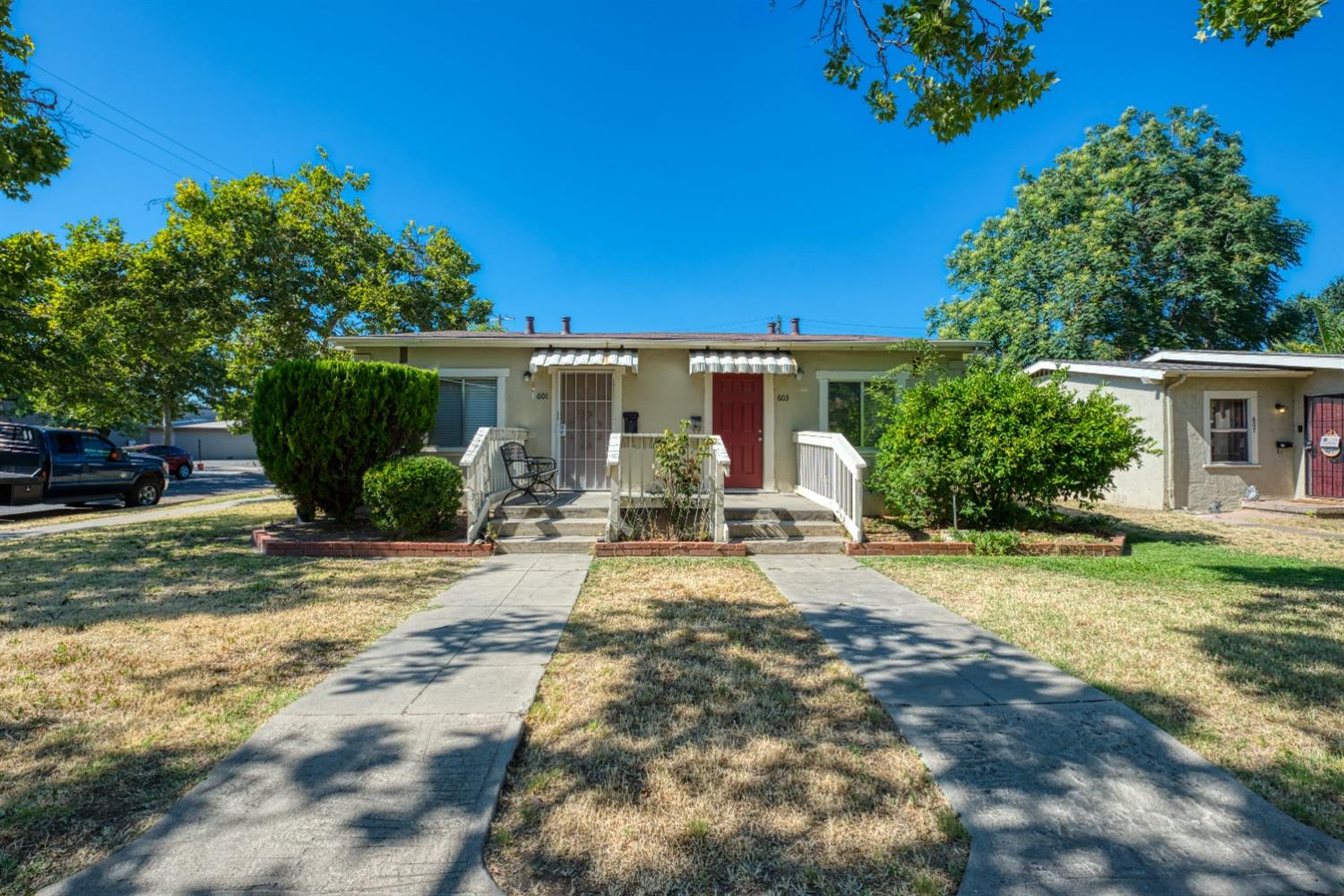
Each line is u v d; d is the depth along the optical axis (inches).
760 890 84.8
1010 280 911.0
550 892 84.1
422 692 147.0
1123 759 117.0
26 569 280.4
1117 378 558.9
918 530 374.6
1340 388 500.7
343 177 861.8
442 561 304.2
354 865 88.0
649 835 95.8
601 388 455.8
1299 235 797.9
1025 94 201.0
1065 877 86.4
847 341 443.2
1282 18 186.2
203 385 1226.6
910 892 84.4
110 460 580.4
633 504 348.5
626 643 183.0
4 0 335.0
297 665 164.9
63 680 153.3
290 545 314.2
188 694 145.8
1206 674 156.7
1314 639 183.5
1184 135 820.6
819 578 268.8
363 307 825.5
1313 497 523.5
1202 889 84.4
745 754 119.1
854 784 109.3
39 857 89.5
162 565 289.3
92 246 705.6
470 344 445.7
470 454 334.6
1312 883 85.7
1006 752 119.6
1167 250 784.3
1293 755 117.8
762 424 456.4
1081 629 194.9
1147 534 392.2
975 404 358.0
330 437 346.6
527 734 127.7
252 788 106.3
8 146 348.5
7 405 935.7
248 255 749.9
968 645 180.1
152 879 85.1
